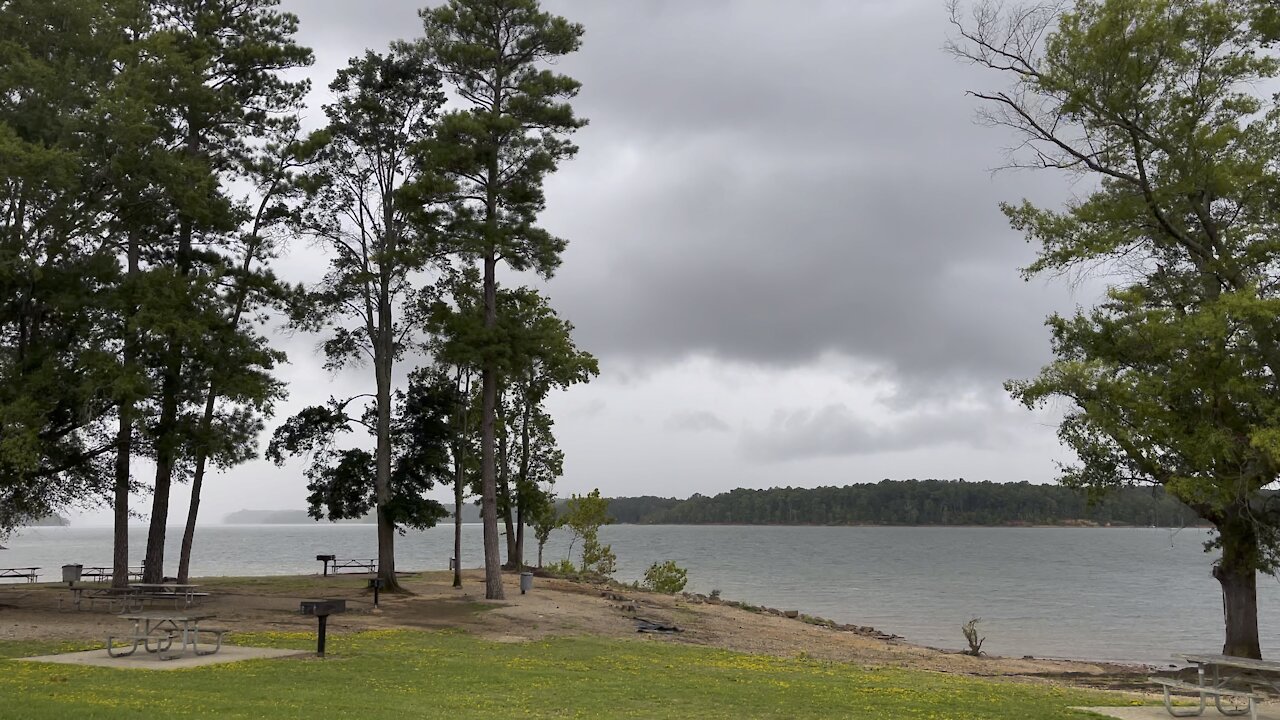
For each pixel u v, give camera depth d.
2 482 26.64
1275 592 84.12
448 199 33.31
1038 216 21.95
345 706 12.48
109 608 27.02
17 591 33.62
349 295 37.41
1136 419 18.47
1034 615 52.28
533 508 50.03
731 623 32.47
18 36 26.19
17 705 11.52
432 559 121.00
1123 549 186.50
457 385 39.69
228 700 12.66
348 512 38.12
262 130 35.59
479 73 34.25
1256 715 13.91
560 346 35.34
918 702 15.12
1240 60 20.48
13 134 23.12
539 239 33.16
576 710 13.09
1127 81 20.14
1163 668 29.88
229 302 32.31
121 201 26.77
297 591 35.00
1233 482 18.78
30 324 27.16
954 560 125.69
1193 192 21.09
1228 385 17.62
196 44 32.97
